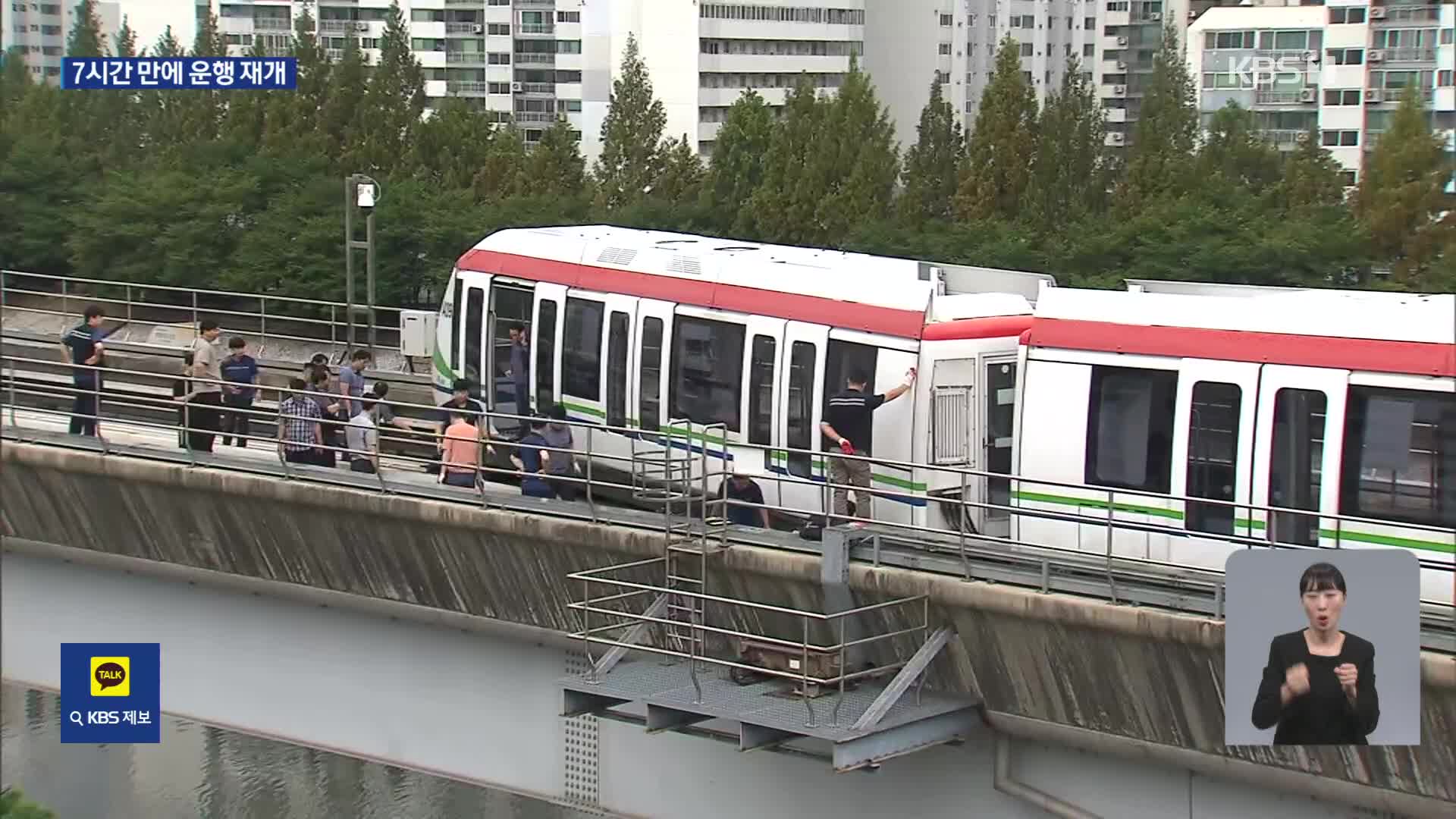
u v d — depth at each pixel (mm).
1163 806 16672
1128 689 16312
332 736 21781
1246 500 17422
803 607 18391
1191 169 46125
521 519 19562
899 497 20031
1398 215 41531
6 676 24016
